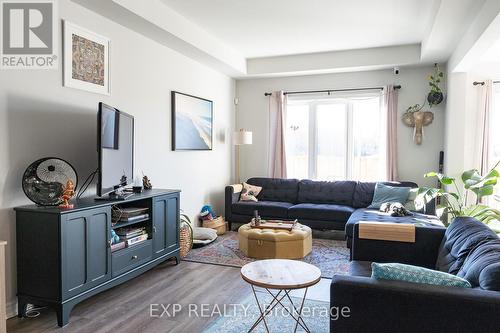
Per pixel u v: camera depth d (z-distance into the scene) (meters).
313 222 5.12
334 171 6.23
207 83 5.60
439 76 5.43
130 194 3.50
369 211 4.84
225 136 6.26
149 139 4.28
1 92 2.69
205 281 3.46
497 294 1.54
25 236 2.66
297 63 5.87
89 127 3.42
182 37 4.22
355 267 2.64
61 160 2.88
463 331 1.54
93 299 3.03
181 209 4.96
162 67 4.48
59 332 2.47
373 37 4.93
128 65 3.90
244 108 6.62
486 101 5.22
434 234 2.78
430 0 3.68
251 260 4.08
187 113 5.02
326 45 5.30
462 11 3.43
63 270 2.57
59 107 3.12
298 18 4.22
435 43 4.42
